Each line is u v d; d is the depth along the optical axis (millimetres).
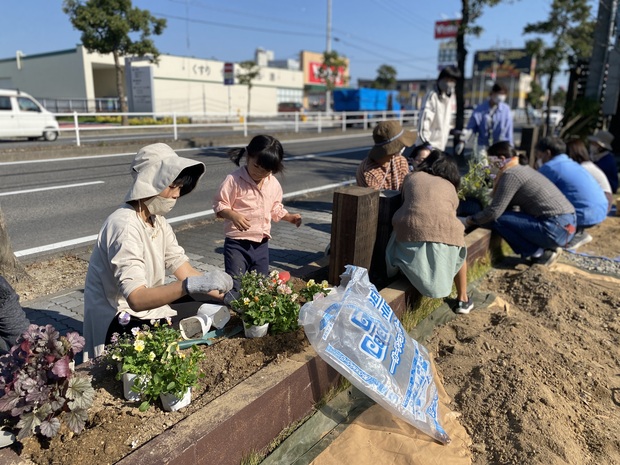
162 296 2182
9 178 9039
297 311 2750
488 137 7707
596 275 4977
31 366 1850
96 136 19141
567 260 5422
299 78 51250
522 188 4914
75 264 4801
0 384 1837
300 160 13023
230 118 33844
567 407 2742
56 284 4281
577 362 3234
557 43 22703
